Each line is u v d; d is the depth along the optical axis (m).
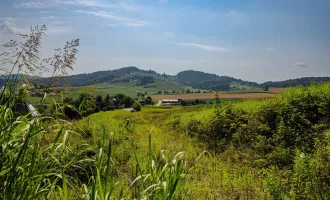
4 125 3.21
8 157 3.13
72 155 4.26
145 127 22.95
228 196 6.95
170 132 19.42
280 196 6.24
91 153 7.56
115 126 15.02
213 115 16.39
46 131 3.62
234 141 13.05
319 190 5.88
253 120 13.40
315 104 11.84
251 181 7.84
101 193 3.02
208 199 6.70
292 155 9.22
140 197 3.41
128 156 10.01
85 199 3.37
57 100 3.81
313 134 10.03
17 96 3.49
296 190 6.31
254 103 16.30
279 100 13.30
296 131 10.77
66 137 3.78
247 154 10.82
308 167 6.61
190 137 16.23
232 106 16.89
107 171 3.14
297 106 12.29
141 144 12.78
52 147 3.43
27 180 3.05
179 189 3.92
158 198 3.47
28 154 3.39
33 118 3.39
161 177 3.72
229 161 10.38
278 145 10.37
